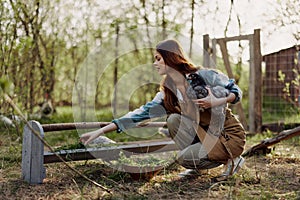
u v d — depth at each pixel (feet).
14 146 13.25
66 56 24.18
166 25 22.71
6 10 17.83
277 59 24.39
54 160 9.50
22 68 20.66
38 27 20.98
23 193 8.49
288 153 13.26
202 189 8.79
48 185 9.07
